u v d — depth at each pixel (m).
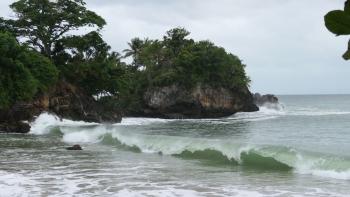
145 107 68.25
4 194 11.16
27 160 17.77
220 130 39.34
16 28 50.94
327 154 16.08
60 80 48.34
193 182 12.95
